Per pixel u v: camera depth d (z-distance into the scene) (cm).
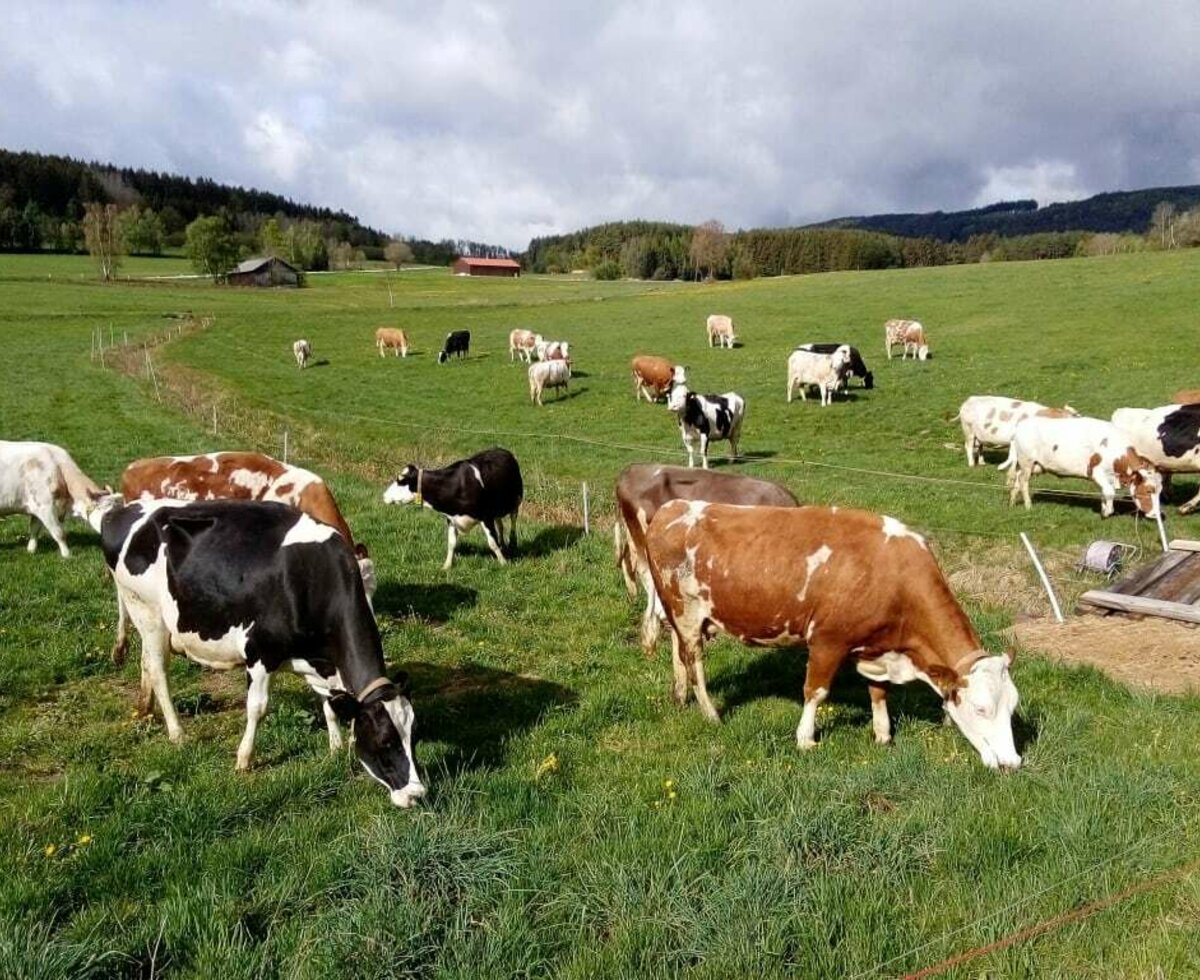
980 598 1220
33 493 1312
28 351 4525
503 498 1323
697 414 2316
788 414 2969
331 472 2202
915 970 448
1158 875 511
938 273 6562
